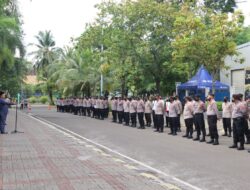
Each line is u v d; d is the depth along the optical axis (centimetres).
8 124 2962
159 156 1483
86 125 2995
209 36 3025
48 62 8306
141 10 3834
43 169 1173
